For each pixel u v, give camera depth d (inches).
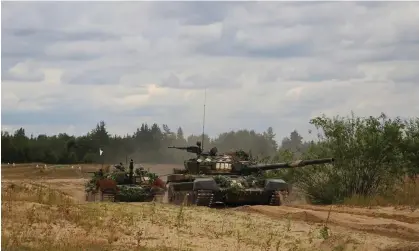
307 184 1248.2
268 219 845.2
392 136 1216.8
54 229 641.6
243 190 1111.6
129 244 597.3
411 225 784.3
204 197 1088.2
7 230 605.0
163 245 602.2
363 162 1205.1
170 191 1197.1
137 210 876.6
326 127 1245.1
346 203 1141.1
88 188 1266.0
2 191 927.7
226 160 1212.5
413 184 1211.9
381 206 1071.6
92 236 621.3
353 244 626.2
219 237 668.1
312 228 760.3
